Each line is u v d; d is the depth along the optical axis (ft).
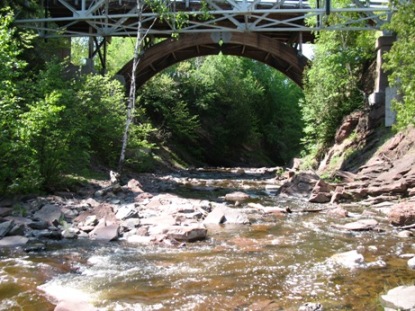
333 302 17.72
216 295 18.53
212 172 103.14
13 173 37.11
